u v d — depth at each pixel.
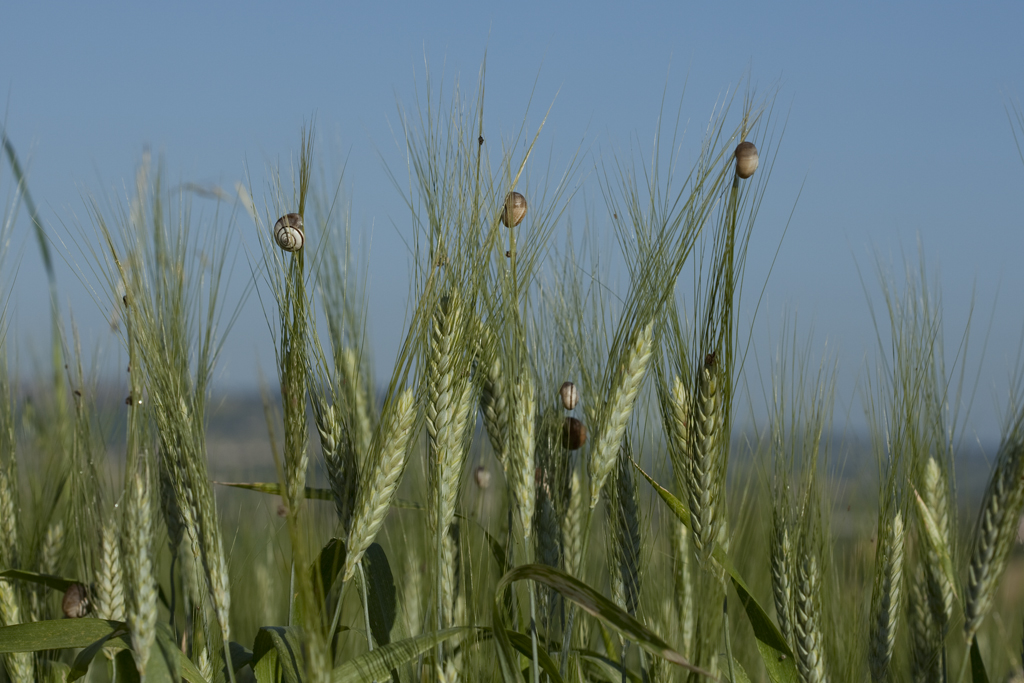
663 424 1.84
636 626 1.77
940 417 1.88
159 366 1.81
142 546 1.78
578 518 1.88
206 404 1.84
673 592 1.89
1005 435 1.84
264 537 2.09
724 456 1.81
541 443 1.90
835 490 1.92
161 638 1.81
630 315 1.84
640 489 1.88
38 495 1.95
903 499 1.87
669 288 1.83
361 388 1.93
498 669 1.90
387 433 1.80
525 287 1.85
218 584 1.81
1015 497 1.83
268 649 1.86
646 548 1.88
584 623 1.93
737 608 2.05
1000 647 2.02
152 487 1.85
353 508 1.83
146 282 1.82
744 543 2.05
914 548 1.92
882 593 1.87
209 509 1.82
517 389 1.85
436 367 1.81
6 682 1.91
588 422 1.88
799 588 1.86
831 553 1.91
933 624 1.88
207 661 1.85
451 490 1.83
